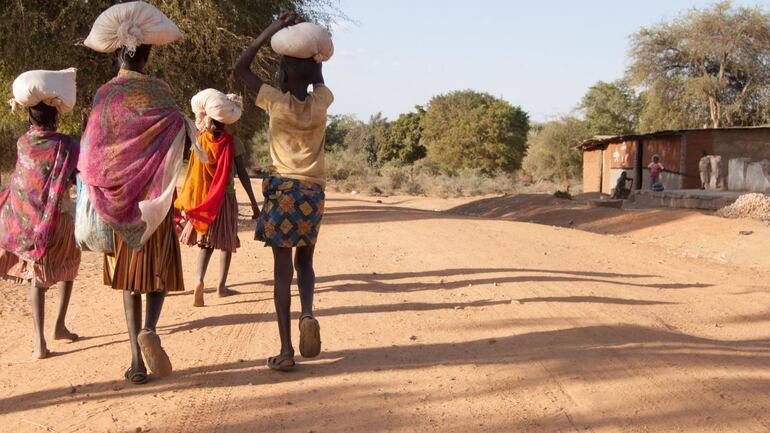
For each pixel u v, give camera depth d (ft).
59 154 16.55
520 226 47.62
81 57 57.52
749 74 170.71
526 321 19.08
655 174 90.33
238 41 59.57
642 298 22.91
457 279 25.58
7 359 16.76
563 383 14.03
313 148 14.88
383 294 22.97
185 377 14.82
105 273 14.79
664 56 178.81
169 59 58.34
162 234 14.29
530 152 219.20
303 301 14.94
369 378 14.47
